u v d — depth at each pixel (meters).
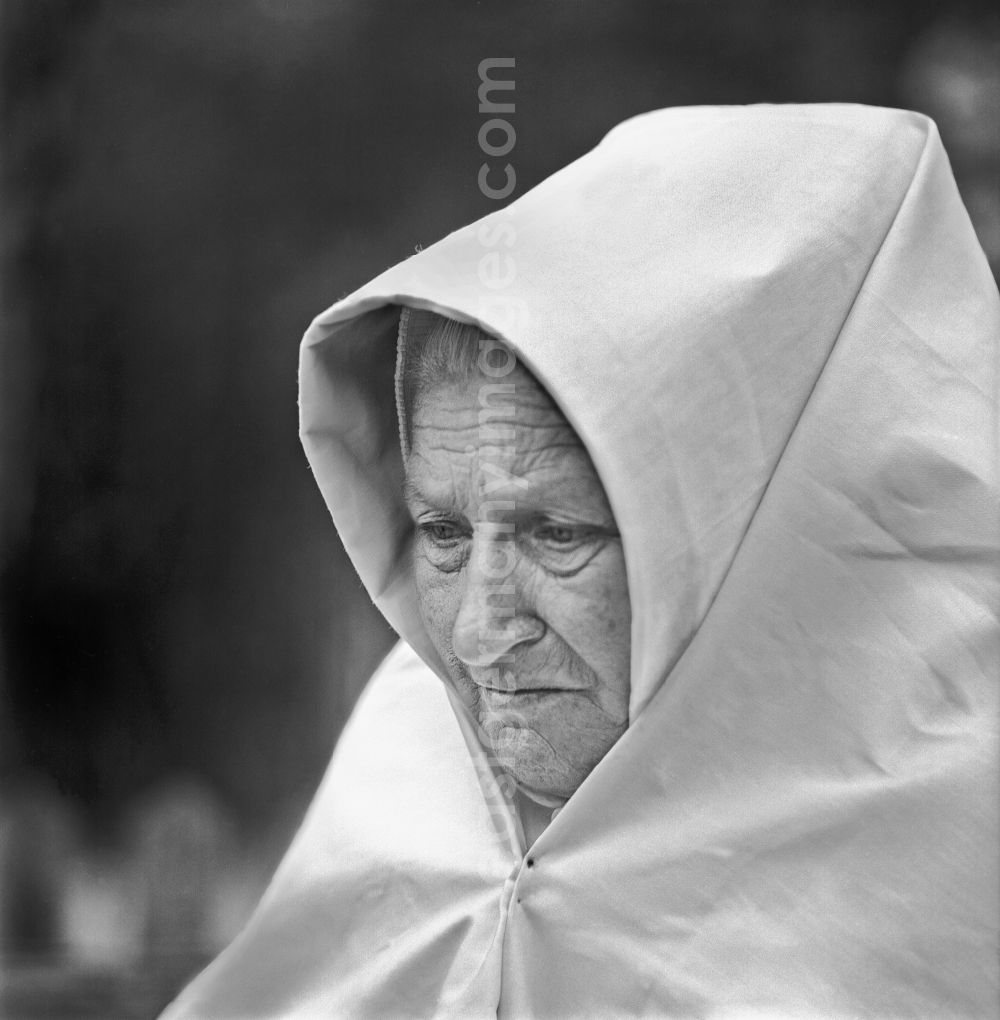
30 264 7.15
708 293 1.60
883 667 1.61
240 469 7.07
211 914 5.95
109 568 7.10
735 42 6.24
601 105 6.03
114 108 7.11
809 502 1.62
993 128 6.26
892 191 1.74
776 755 1.62
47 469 7.18
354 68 6.59
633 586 1.53
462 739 2.01
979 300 1.74
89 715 6.90
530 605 1.61
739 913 1.60
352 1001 1.87
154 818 6.57
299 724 6.76
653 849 1.63
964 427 1.65
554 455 1.57
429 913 1.86
